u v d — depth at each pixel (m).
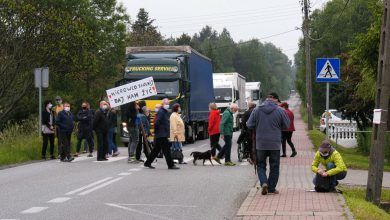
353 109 35.44
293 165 19.89
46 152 23.56
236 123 46.59
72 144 25.84
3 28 36.34
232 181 15.55
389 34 12.97
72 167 19.16
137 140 20.73
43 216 10.57
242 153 21.28
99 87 50.47
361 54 24.09
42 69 23.88
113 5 48.81
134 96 21.97
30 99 40.84
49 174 17.16
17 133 26.28
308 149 27.70
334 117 47.47
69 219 10.30
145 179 15.97
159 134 18.61
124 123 29.06
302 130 48.03
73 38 37.06
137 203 12.05
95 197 12.81
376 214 11.08
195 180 15.76
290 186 14.59
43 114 22.25
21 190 13.87
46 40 36.81
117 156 23.69
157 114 18.67
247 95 60.53
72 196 12.94
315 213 10.54
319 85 76.00
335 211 10.75
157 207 11.59
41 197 12.79
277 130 13.00
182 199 12.59
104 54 48.47
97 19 46.75
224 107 43.78
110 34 48.44
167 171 17.97
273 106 13.05
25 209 11.28
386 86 13.09
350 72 35.12
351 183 16.27
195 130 33.28
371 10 24.09
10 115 39.59
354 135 38.00
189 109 29.84
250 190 13.68
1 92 37.50
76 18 41.59
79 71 39.50
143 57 28.91
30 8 35.91
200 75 33.41
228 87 43.94
